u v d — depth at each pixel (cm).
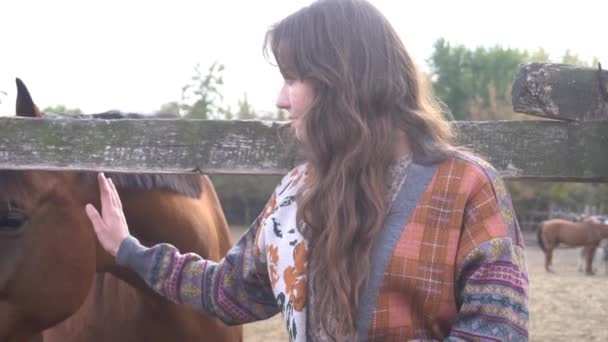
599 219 1881
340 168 121
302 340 124
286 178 141
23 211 188
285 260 128
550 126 161
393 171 124
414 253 118
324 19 126
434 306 117
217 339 263
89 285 210
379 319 117
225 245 286
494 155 162
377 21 127
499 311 113
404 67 127
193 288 150
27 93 189
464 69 3095
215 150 170
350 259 118
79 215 204
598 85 158
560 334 708
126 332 248
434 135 126
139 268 156
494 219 117
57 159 174
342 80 122
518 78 161
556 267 1558
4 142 174
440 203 119
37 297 196
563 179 162
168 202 233
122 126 172
